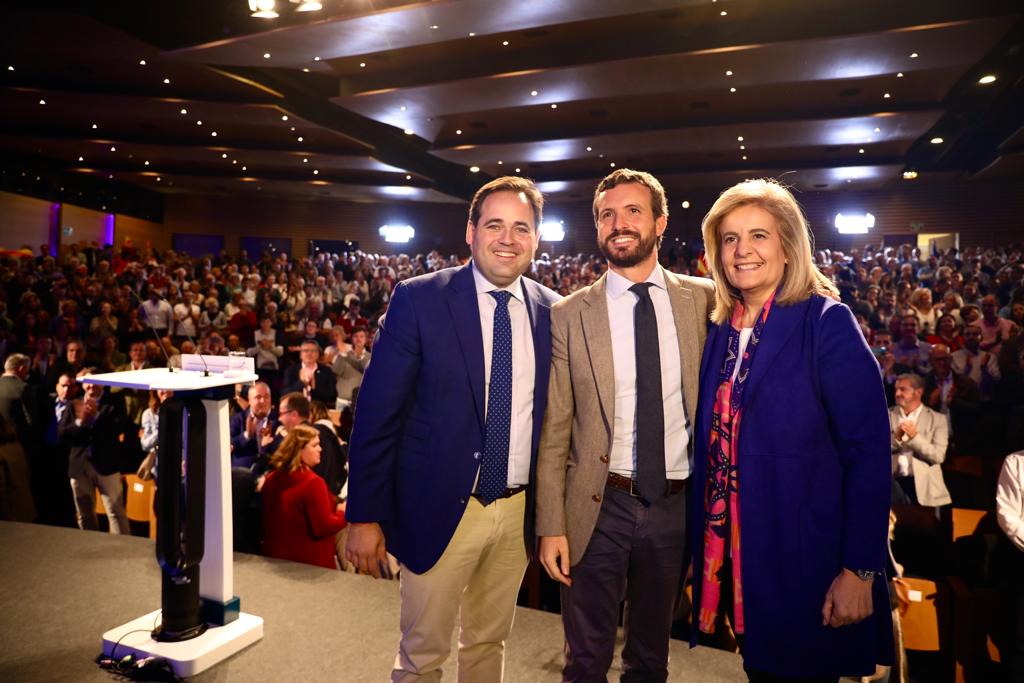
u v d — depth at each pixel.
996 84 10.71
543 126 13.40
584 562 1.54
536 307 1.66
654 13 8.48
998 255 13.56
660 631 1.56
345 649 2.28
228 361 2.30
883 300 8.57
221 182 17.56
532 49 9.77
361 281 13.60
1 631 2.35
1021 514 2.36
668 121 12.72
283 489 3.04
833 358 1.26
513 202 1.57
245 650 2.27
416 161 17.03
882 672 2.23
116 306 8.52
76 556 3.05
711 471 1.39
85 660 2.17
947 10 7.67
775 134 12.56
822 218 18.28
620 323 1.59
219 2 8.26
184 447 2.20
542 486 1.57
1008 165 14.57
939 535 3.16
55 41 8.90
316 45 8.42
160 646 2.14
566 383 1.61
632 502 1.52
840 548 1.26
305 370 6.07
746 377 1.33
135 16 8.64
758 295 1.38
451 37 8.03
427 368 1.57
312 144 14.84
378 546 1.56
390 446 1.55
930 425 3.77
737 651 2.62
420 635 1.56
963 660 2.84
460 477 1.54
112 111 11.92
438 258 16.33
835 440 1.28
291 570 2.91
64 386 4.64
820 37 8.06
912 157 15.83
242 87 11.15
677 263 14.28
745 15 8.48
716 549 1.37
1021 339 5.64
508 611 1.68
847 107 11.70
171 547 2.17
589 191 18.23
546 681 2.14
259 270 14.19
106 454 4.38
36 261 11.04
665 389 1.54
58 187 16.33
